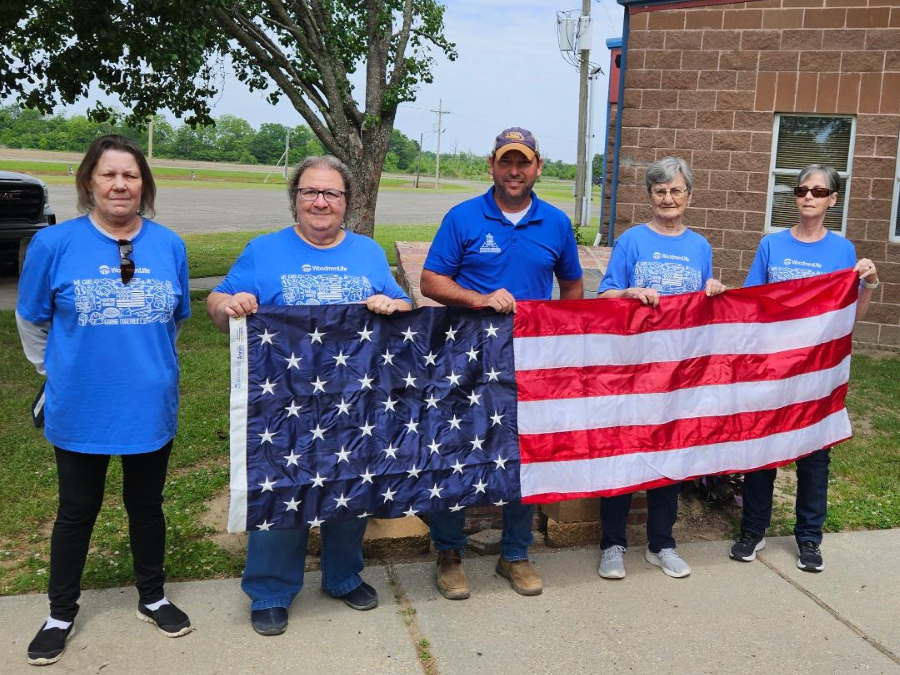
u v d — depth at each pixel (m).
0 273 13.28
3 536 4.13
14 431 5.59
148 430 3.13
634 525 4.48
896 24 8.93
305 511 3.28
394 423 3.45
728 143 9.73
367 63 12.74
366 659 3.20
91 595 3.58
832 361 4.19
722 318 3.98
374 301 3.35
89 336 3.03
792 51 9.34
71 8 9.42
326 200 3.26
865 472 5.42
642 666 3.22
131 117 11.62
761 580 3.96
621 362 3.82
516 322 3.66
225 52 11.82
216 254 16.95
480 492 3.57
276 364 3.28
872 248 9.39
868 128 9.20
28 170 54.53
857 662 3.29
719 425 4.00
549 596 3.74
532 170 3.58
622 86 10.02
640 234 4.03
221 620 3.44
